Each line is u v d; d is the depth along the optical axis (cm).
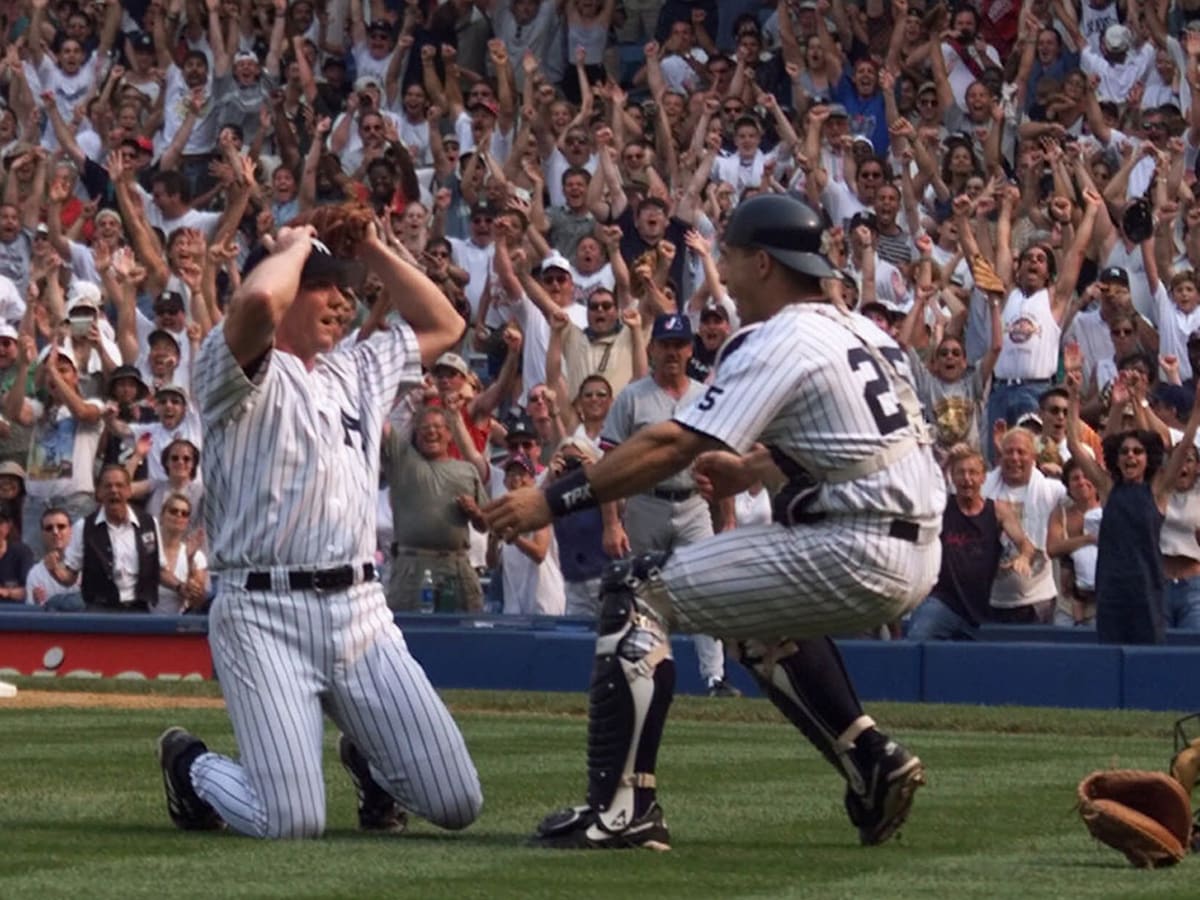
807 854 1991
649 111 6844
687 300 6028
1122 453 4212
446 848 2008
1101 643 4234
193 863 1888
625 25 7625
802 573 1972
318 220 2183
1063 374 5581
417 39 7206
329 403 2105
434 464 4766
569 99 7381
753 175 6444
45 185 6562
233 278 6022
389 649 2108
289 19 7362
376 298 5438
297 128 7062
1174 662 4094
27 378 5438
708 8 7394
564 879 1803
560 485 1959
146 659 4734
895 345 2028
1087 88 6412
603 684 2000
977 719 3778
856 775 2050
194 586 4912
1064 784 2706
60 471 5284
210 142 7206
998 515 4569
